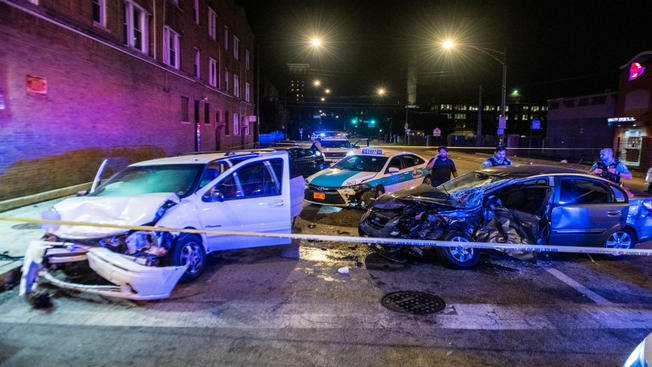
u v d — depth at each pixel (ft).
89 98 38.96
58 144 34.71
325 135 83.46
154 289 13.99
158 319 13.52
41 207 29.50
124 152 45.57
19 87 30.37
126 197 15.90
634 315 14.16
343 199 30.50
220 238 18.13
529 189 20.89
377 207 21.06
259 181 19.43
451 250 18.65
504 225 19.03
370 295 15.70
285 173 20.03
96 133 40.22
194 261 16.98
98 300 14.92
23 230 22.74
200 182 18.21
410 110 259.80
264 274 17.90
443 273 18.25
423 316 13.91
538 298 15.57
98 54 40.29
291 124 324.39
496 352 11.63
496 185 19.52
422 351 11.64
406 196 20.68
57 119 34.53
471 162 86.38
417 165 35.24
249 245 19.02
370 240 15.87
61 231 14.57
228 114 95.30
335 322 13.41
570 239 19.70
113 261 13.85
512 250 18.95
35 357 11.13
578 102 112.78
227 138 94.58
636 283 17.31
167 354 11.34
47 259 14.69
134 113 47.83
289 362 10.98
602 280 17.63
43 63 32.76
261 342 12.05
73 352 11.41
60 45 34.71
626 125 84.84
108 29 42.27
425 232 18.78
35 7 31.45
